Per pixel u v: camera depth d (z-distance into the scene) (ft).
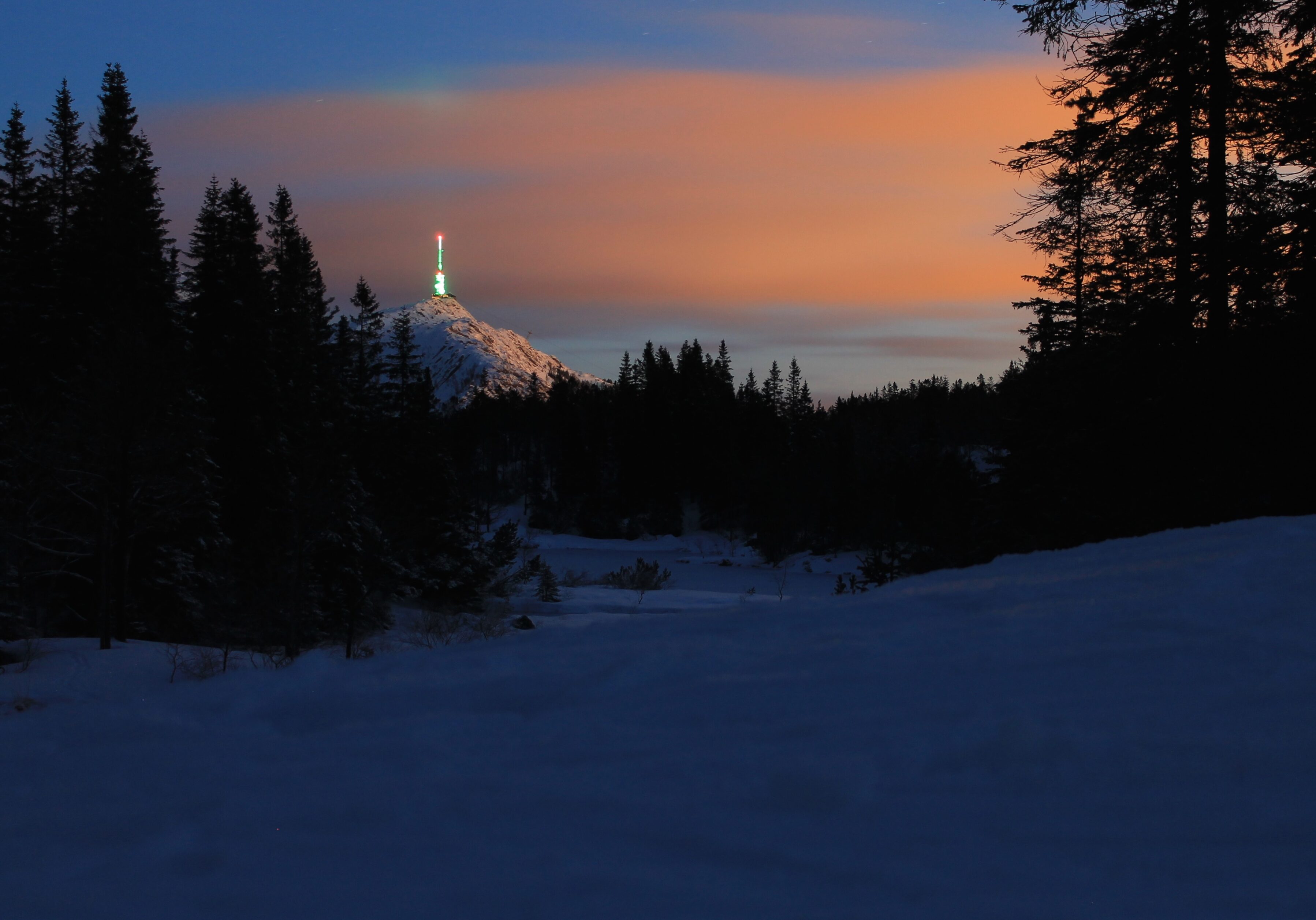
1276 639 13.92
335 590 114.52
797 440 381.60
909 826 8.64
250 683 15.87
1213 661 13.19
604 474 385.91
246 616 104.53
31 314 110.52
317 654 17.90
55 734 13.56
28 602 96.12
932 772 9.96
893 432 363.97
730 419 388.78
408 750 11.91
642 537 352.08
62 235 122.21
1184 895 7.00
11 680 62.49
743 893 7.50
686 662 15.74
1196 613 16.08
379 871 8.30
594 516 365.40
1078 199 60.13
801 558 269.85
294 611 104.27
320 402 137.49
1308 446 51.93
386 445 152.46
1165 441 59.00
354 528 116.98
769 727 11.91
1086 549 27.86
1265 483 52.19
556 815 9.41
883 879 7.59
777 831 8.71
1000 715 11.57
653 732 12.14
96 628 105.40
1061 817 8.61
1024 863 7.73
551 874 8.04
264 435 121.49
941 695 12.74
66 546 102.32
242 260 128.57
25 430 92.99
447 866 8.32
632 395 395.75
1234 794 8.77
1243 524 27.50
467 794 10.14
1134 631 15.44
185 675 66.80
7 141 119.85
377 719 13.57
